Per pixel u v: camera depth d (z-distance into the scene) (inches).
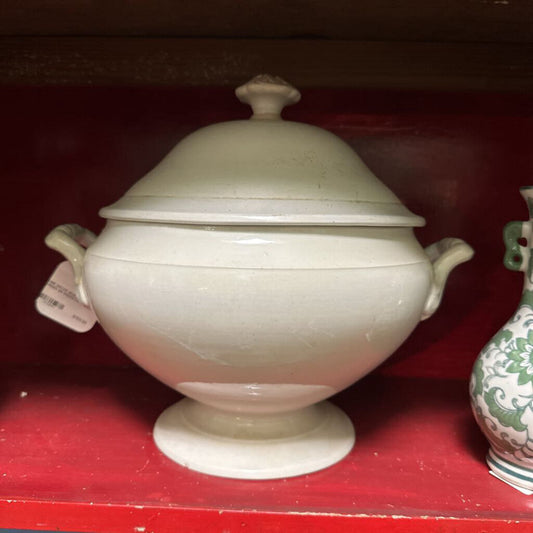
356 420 26.0
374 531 18.3
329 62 29.4
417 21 25.7
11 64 29.7
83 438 23.5
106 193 30.5
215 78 29.7
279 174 19.1
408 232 20.5
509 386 19.3
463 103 29.5
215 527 18.4
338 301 17.3
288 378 18.6
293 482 20.4
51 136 30.3
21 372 30.8
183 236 17.7
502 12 24.2
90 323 24.1
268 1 23.6
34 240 30.9
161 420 24.4
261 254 17.0
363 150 30.0
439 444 23.8
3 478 20.2
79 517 18.6
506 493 20.1
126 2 24.0
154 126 30.1
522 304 21.0
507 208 29.8
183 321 17.3
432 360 31.4
